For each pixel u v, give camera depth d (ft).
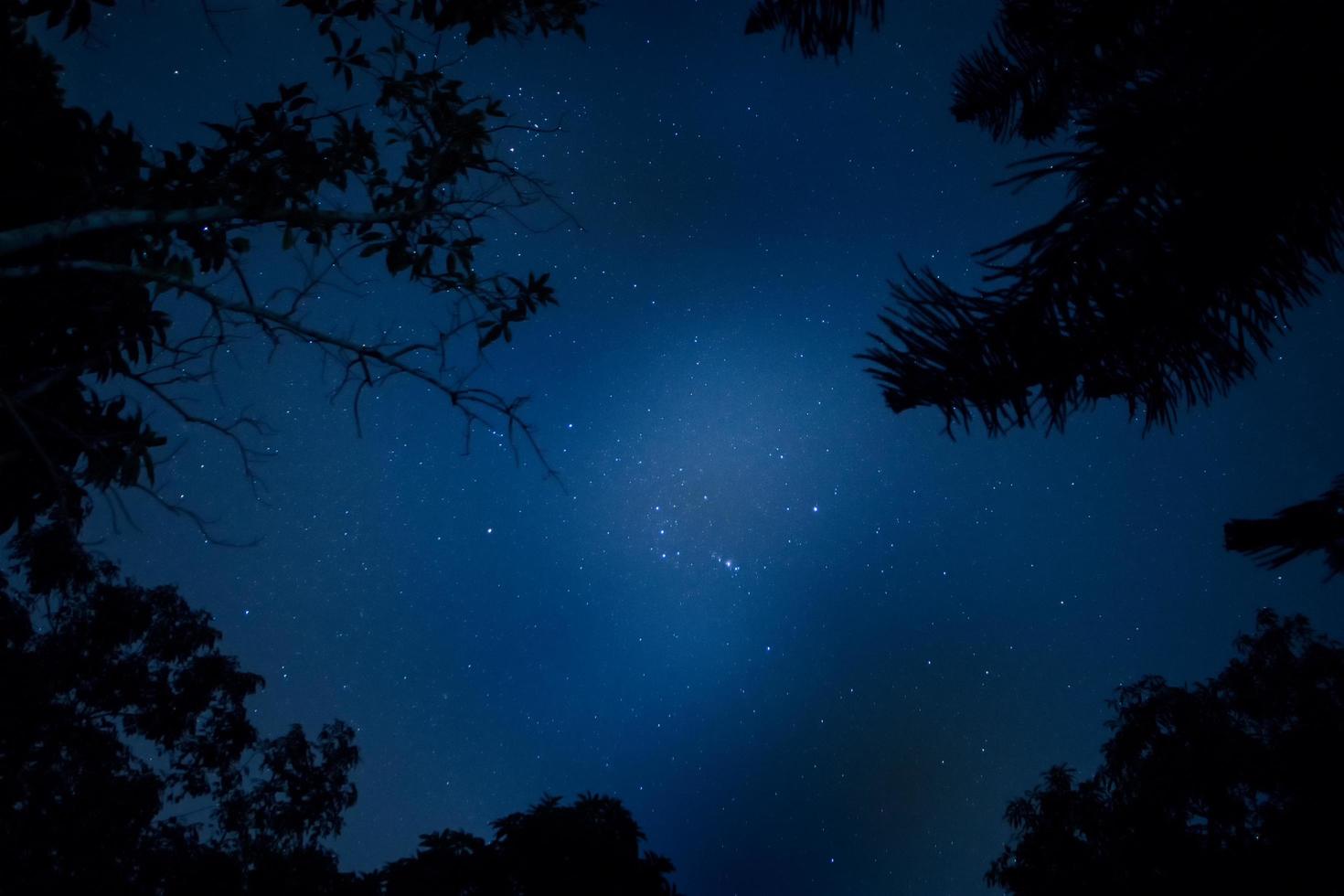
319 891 28.17
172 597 31.60
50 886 25.30
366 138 14.62
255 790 32.94
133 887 27.61
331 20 13.61
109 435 13.21
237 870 28.89
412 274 15.03
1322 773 26.30
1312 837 25.55
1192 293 2.48
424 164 15.03
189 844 29.55
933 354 2.58
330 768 34.04
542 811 25.31
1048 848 31.17
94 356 13.23
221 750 31.76
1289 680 28.96
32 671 26.32
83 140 12.47
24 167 12.10
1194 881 27.17
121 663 29.96
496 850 24.36
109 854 27.35
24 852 25.68
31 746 27.07
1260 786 27.94
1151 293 2.48
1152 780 29.43
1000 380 2.55
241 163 13.39
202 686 30.96
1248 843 27.45
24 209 12.20
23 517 13.30
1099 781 31.91
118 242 13.02
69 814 26.76
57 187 12.30
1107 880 29.09
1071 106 3.69
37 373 13.03
